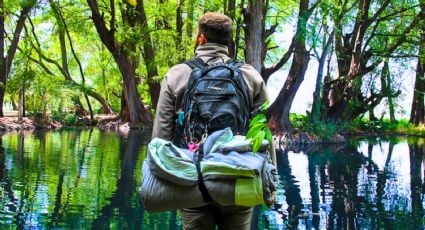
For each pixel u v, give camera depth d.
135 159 13.29
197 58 2.62
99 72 42.44
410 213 7.79
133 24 26.80
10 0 25.47
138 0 26.47
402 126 35.47
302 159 15.35
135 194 8.49
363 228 6.79
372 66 25.95
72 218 6.77
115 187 9.09
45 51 39.66
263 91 2.65
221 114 2.40
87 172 10.74
